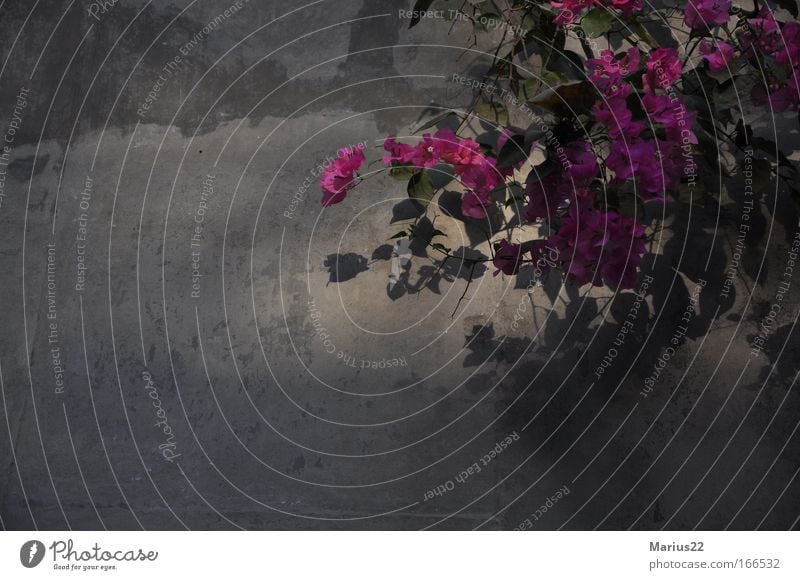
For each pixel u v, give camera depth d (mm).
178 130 1489
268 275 1446
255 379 1424
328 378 1420
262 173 1473
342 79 1489
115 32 1513
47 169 1486
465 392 1412
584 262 1342
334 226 1452
